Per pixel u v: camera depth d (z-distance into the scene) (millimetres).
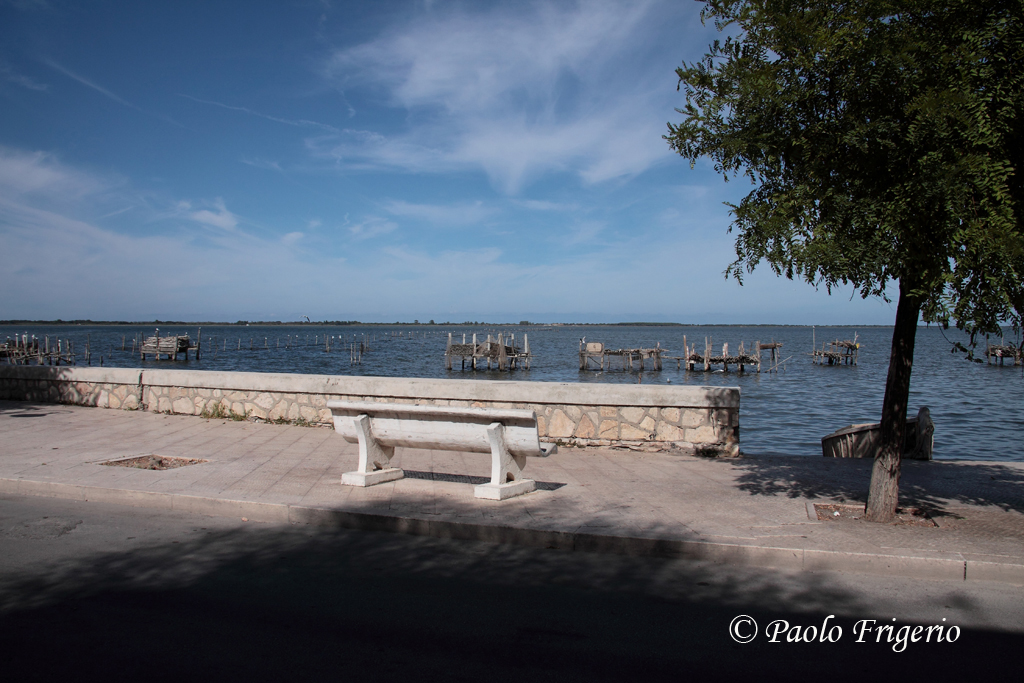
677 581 4680
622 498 6570
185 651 3486
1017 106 4879
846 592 4535
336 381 10633
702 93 5977
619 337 164375
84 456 8164
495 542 5512
